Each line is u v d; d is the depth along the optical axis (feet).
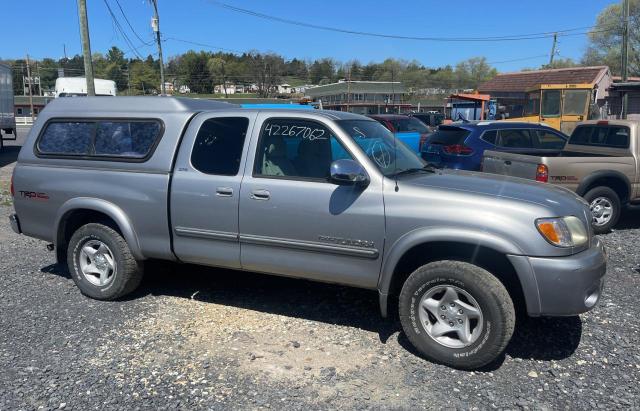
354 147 13.71
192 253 15.47
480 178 14.43
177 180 15.29
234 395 11.48
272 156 14.52
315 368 12.64
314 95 286.46
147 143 15.93
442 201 12.59
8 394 11.45
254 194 14.30
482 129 31.17
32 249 23.24
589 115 59.00
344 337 14.28
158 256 16.01
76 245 16.90
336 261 13.70
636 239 24.79
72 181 16.71
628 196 25.79
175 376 12.25
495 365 12.80
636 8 150.71
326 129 14.11
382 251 13.12
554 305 11.93
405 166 14.82
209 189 14.85
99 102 17.22
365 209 13.15
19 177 17.71
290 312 15.94
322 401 11.27
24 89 330.13
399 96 255.29
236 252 14.88
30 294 17.48
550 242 11.85
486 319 12.07
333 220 13.48
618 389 11.67
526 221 11.97
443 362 12.69
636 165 25.48
